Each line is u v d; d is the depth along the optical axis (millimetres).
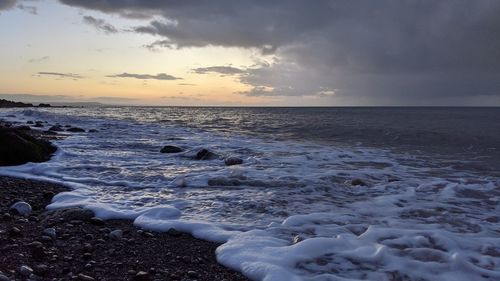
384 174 12789
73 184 10133
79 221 6863
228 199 8922
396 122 43000
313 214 7707
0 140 12438
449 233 6684
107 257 5453
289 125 38000
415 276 5086
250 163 14445
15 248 5402
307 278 4898
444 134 27938
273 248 5773
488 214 8281
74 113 61844
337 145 21641
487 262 5605
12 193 8875
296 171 12742
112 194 9242
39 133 24141
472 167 14812
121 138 23156
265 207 8297
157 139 23000
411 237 6391
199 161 14852
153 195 9227
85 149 17406
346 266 5289
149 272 5047
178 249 5906
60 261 5156
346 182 11047
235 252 5648
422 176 12664
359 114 73312
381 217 7812
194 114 73375
